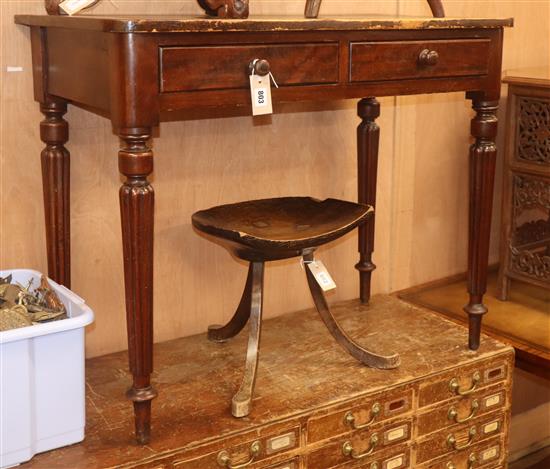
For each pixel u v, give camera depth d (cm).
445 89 161
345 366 171
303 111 197
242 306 176
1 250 164
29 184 165
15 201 164
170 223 184
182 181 183
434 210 230
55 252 163
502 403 185
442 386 172
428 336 188
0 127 159
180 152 181
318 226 162
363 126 196
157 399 157
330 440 157
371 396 161
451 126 227
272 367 171
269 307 204
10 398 133
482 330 203
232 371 169
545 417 253
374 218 204
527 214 236
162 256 184
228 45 133
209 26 129
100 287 178
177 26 126
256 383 163
